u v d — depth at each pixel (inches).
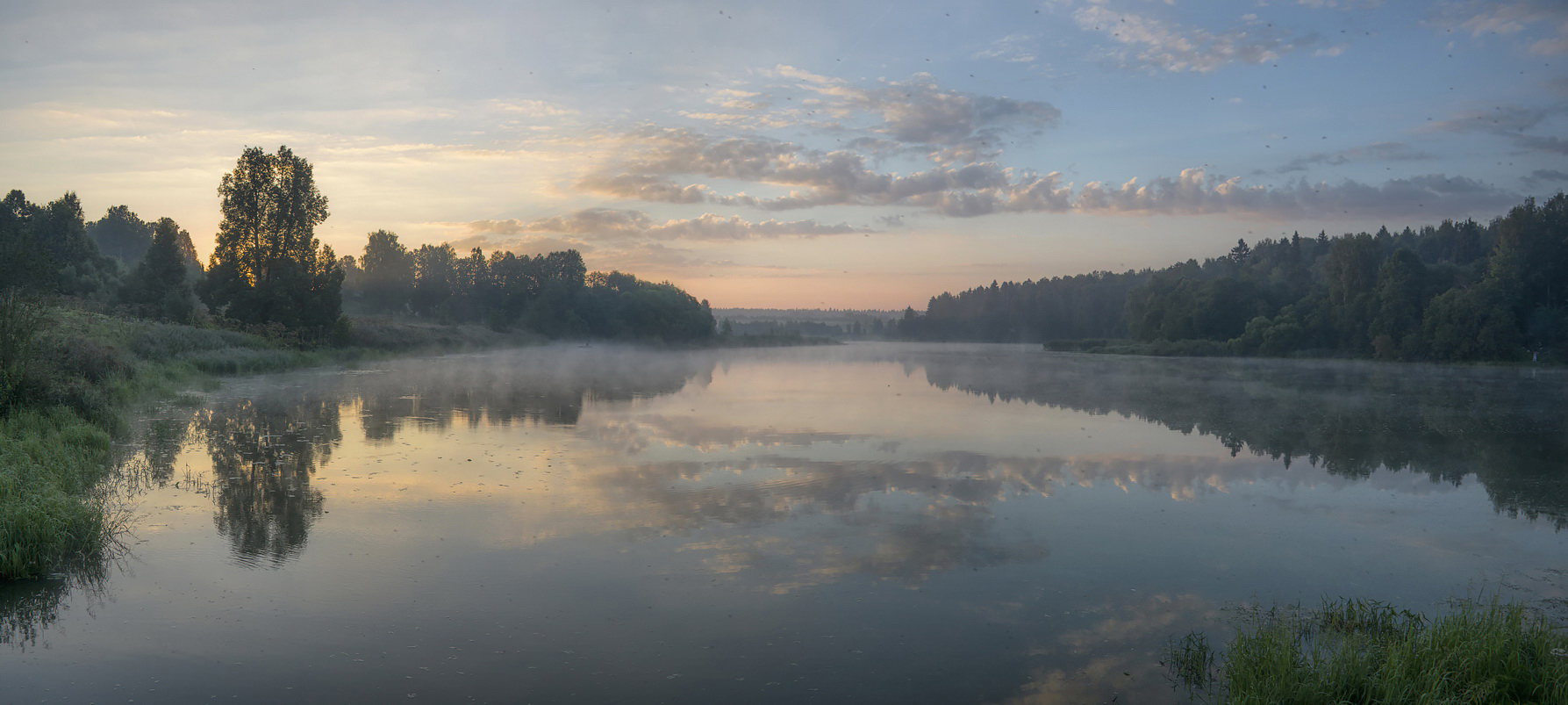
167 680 311.6
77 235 2957.7
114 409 840.9
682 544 491.5
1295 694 288.8
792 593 412.8
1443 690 287.7
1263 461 804.6
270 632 356.8
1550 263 3238.2
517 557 463.8
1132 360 3216.0
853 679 321.7
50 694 298.8
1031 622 380.2
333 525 520.1
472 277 4667.8
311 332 2057.1
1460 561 483.2
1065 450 853.2
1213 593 422.0
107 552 459.2
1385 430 1043.3
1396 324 3186.5
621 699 302.7
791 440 890.1
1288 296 3993.6
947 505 600.7
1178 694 311.0
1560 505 626.5
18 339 767.1
